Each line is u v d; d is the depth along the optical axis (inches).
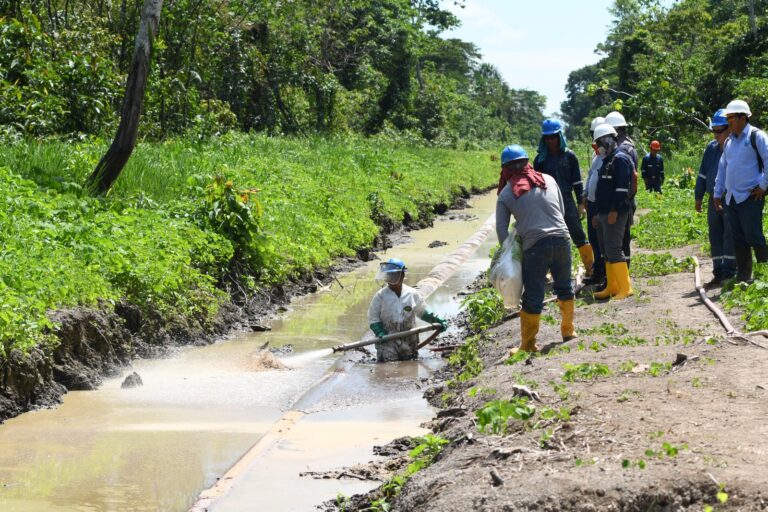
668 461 190.4
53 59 768.3
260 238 561.9
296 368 396.5
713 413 224.5
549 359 308.2
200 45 1114.7
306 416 316.8
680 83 1489.9
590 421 225.0
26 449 279.3
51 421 311.1
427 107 2468.0
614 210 422.0
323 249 671.1
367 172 1062.4
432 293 587.8
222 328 474.0
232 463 268.4
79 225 442.6
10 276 352.5
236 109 1298.0
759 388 245.6
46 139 662.5
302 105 1530.5
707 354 291.7
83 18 928.3
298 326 495.5
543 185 342.3
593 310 407.8
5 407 312.3
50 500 236.1
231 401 340.5
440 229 1012.5
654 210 801.6
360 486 244.2
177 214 534.3
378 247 812.6
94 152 597.9
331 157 1034.7
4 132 641.0
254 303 530.9
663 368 276.5
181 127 962.7
